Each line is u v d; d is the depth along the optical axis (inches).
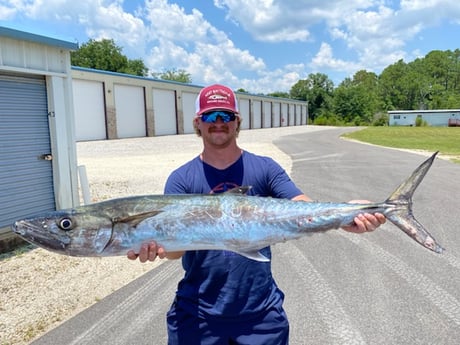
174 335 91.0
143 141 1142.3
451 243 234.1
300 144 1074.7
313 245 234.5
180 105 1552.7
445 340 135.4
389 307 158.6
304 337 138.3
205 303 88.4
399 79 4680.1
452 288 175.2
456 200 350.6
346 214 91.3
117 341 139.3
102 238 83.7
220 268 87.0
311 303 162.9
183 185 94.3
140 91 1349.7
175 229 84.7
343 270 197.2
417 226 90.5
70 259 221.9
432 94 4626.0
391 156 748.6
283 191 95.4
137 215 84.1
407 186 92.4
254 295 87.7
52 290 182.1
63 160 297.3
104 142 1096.2
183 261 94.3
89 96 1155.3
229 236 86.3
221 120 89.7
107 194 406.6
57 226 83.0
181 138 1278.3
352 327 144.1
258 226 87.3
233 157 94.5
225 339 88.1
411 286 177.6
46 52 279.4
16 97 265.1
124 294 177.2
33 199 278.7
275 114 2677.2
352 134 1606.8
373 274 191.6
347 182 460.4
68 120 301.7
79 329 147.4
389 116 3282.5
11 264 215.8
